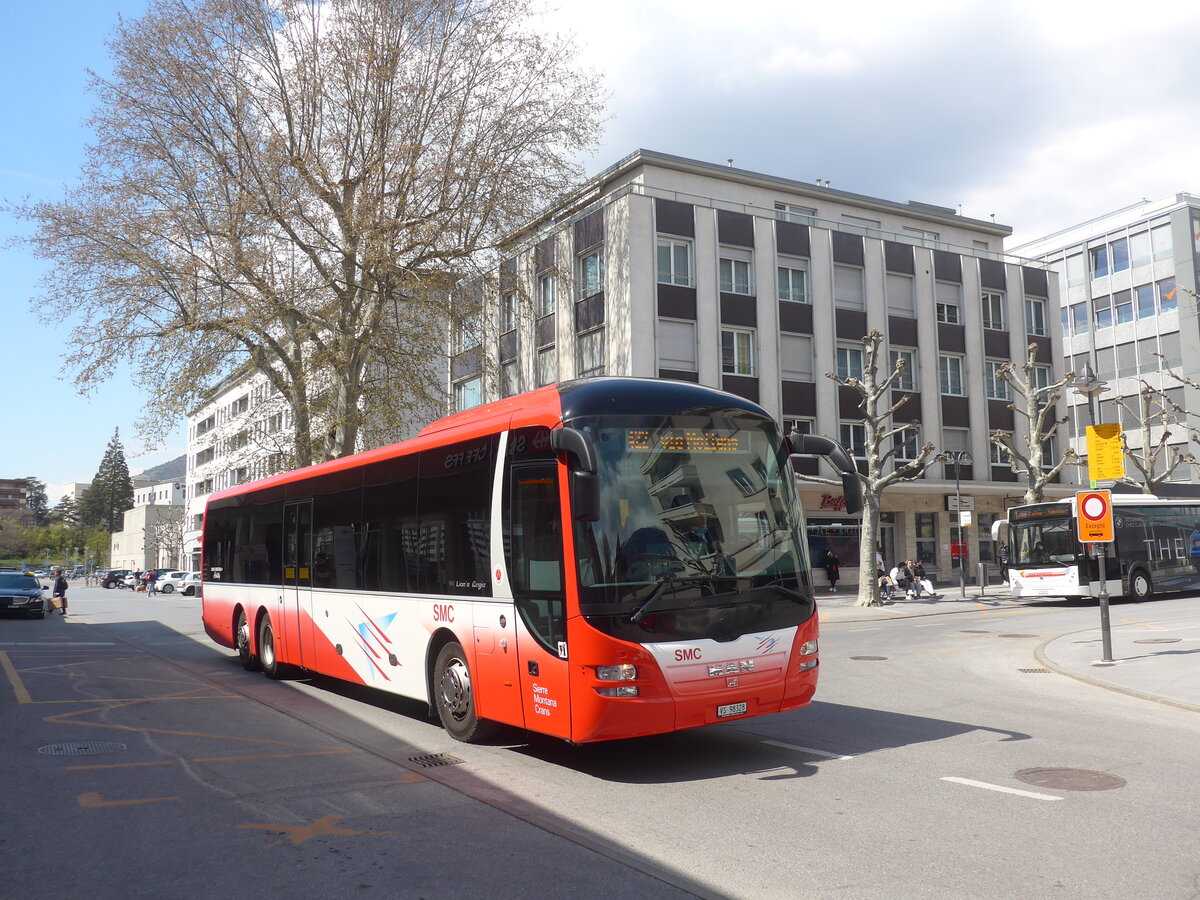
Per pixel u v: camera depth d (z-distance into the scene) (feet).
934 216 141.90
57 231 81.46
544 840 18.33
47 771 25.22
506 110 84.99
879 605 97.86
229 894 15.66
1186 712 32.42
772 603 24.89
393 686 32.81
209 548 57.62
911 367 130.11
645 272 108.88
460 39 83.61
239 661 56.39
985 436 134.62
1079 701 35.01
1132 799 20.57
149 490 517.55
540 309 120.88
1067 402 188.85
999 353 138.10
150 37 80.59
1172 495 158.71
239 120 82.94
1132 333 177.37
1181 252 168.76
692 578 23.80
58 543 465.88
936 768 23.97
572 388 25.03
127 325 82.69
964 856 16.81
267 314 79.41
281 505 45.29
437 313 84.53
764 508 25.73
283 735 30.45
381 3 81.56
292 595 42.96
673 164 120.67
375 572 34.37
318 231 81.15
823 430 120.47
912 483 126.41
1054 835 17.99
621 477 23.79
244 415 90.58
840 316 123.95
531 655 24.59
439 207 82.79
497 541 26.43
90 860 17.57
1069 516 87.10
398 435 85.81
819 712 33.17
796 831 18.61
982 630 66.90
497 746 28.07
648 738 28.99
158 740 29.66
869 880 15.65
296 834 18.98
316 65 82.53
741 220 116.88
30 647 67.97
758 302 117.08
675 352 110.42
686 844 17.89
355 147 84.89
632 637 22.59
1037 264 146.00
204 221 83.97
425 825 19.51
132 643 72.13
